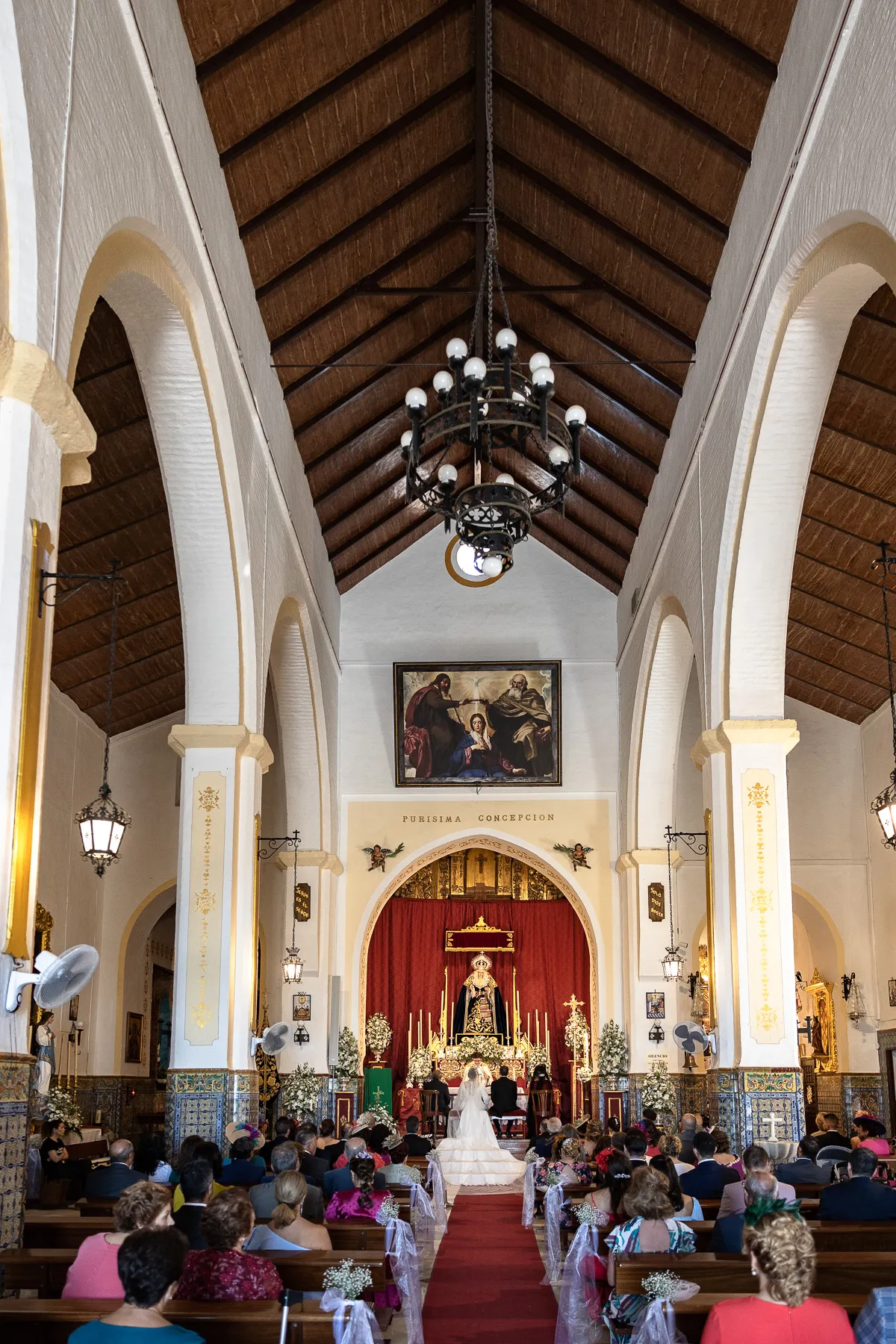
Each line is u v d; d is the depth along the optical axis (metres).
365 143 11.91
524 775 21.00
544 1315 8.34
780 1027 11.35
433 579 21.88
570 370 16.08
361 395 15.95
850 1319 5.23
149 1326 3.65
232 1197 4.99
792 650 18.89
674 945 19.19
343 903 20.80
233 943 11.55
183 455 10.80
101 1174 8.66
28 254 5.80
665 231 12.40
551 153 12.70
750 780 11.82
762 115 10.30
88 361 11.77
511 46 11.65
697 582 13.35
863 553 15.24
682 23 9.97
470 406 9.45
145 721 20.58
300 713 18.64
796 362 10.14
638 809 19.69
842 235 8.44
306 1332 4.62
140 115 7.96
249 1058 11.64
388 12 10.54
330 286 13.55
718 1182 8.65
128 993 20.62
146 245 8.64
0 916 5.46
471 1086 19.41
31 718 5.70
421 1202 11.02
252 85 10.22
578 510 19.56
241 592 11.84
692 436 13.62
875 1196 7.10
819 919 20.47
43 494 5.93
